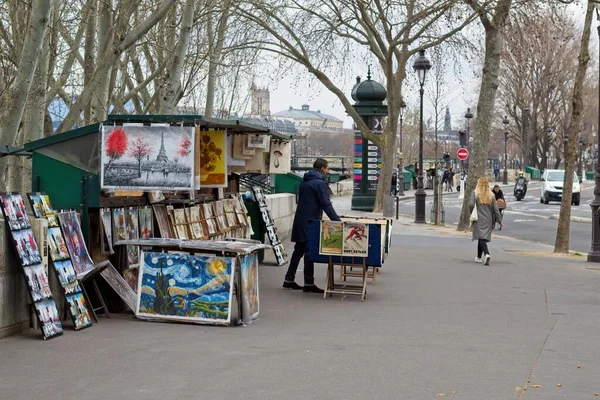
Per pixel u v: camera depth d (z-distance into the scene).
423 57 36.00
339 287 13.15
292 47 37.06
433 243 23.92
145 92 24.75
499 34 30.05
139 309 9.96
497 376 7.56
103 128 10.25
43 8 10.27
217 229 13.86
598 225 20.22
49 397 6.48
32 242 8.81
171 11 20.72
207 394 6.66
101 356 7.94
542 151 108.31
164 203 12.29
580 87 22.41
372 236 12.44
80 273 9.55
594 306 12.43
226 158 12.96
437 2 33.09
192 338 8.98
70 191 10.26
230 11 27.55
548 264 19.08
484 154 30.16
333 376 7.39
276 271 15.86
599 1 21.94
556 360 8.35
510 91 84.50
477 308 11.87
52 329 8.75
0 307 8.53
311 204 13.10
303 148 138.50
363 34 38.28
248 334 9.35
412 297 12.84
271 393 6.74
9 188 16.03
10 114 10.46
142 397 6.53
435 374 7.57
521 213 43.84
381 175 38.88
